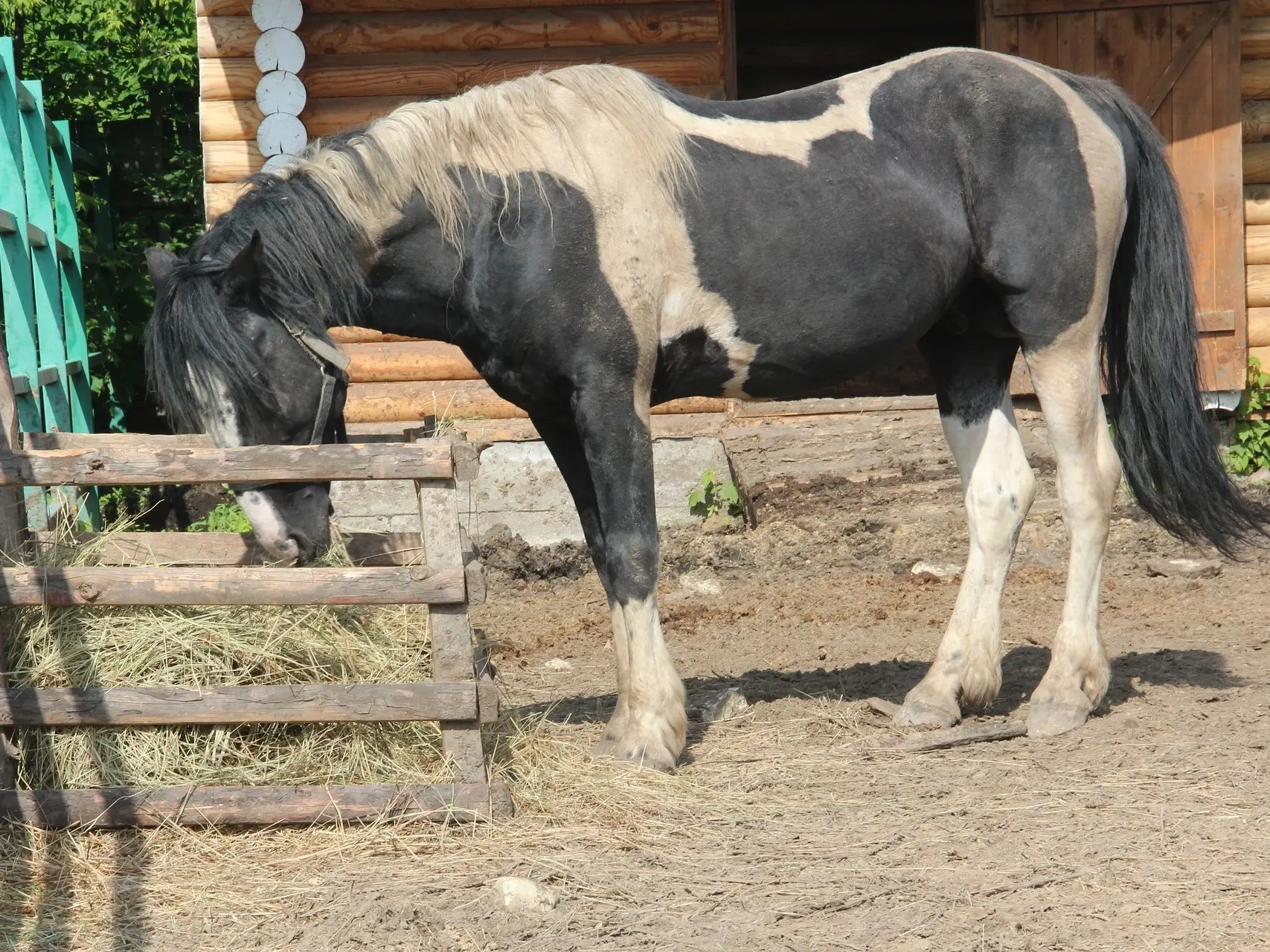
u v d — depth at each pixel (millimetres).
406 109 5574
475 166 5496
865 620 8852
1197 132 11641
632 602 5684
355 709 5098
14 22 16547
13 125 10312
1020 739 6148
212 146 11805
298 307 5316
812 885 4613
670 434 11867
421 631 5695
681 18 11766
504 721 5844
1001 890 4512
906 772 5746
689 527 11391
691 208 5660
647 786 5477
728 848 4980
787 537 10562
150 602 5074
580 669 7973
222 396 5168
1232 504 6508
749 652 8148
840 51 17266
